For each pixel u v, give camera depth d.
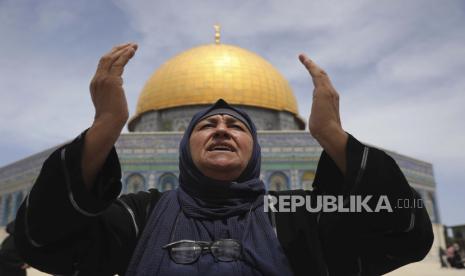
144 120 26.91
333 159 2.21
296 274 2.25
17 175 25.80
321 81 2.23
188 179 2.51
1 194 26.67
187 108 25.75
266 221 2.38
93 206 1.99
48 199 1.95
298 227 2.35
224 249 2.20
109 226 2.30
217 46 28.31
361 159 2.10
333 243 2.31
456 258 18.38
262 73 27.00
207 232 2.31
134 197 2.60
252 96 25.81
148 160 21.97
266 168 22.17
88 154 2.00
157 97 26.47
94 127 2.02
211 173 2.45
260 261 2.16
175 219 2.39
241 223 2.37
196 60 26.75
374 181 2.08
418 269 16.80
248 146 2.59
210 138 2.51
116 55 2.11
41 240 1.99
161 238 2.28
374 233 2.21
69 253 2.13
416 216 2.12
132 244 2.37
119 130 2.06
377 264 2.33
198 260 2.20
